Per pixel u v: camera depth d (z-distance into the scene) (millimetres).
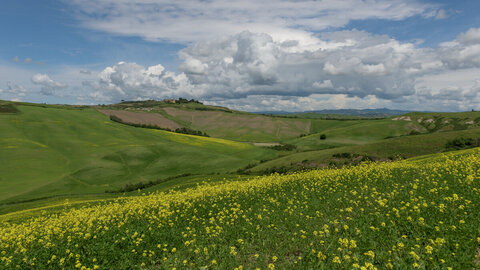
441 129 164750
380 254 8445
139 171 94938
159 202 21875
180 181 76250
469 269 7297
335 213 13883
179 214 17922
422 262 7582
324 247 9695
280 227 12914
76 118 146375
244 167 94625
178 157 108250
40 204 55938
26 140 107875
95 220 17938
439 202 12297
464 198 12391
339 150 87188
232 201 20266
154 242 13250
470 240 8344
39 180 79750
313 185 21844
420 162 34844
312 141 142625
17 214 38969
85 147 111188
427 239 8969
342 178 22938
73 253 12656
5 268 11930
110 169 93375
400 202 13039
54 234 15938
